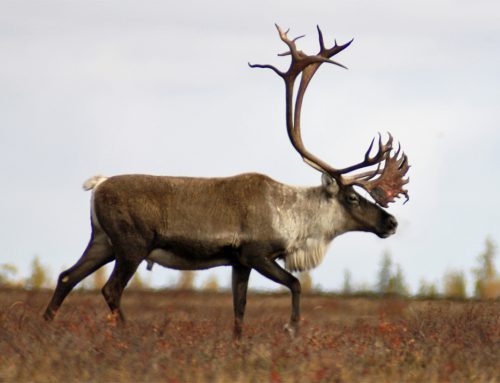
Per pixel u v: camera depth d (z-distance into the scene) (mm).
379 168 40531
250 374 27219
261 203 37938
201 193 37531
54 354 28547
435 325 36719
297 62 40156
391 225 40000
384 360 29359
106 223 37156
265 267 37750
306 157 39875
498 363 29734
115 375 26875
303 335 33938
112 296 36906
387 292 65938
